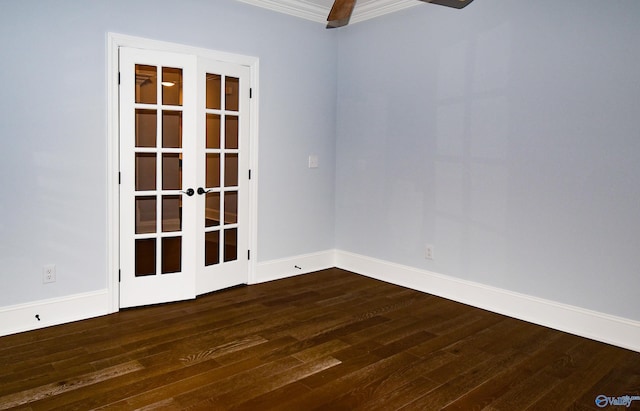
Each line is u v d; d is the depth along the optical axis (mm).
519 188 3615
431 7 4133
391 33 4480
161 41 3703
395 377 2672
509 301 3723
